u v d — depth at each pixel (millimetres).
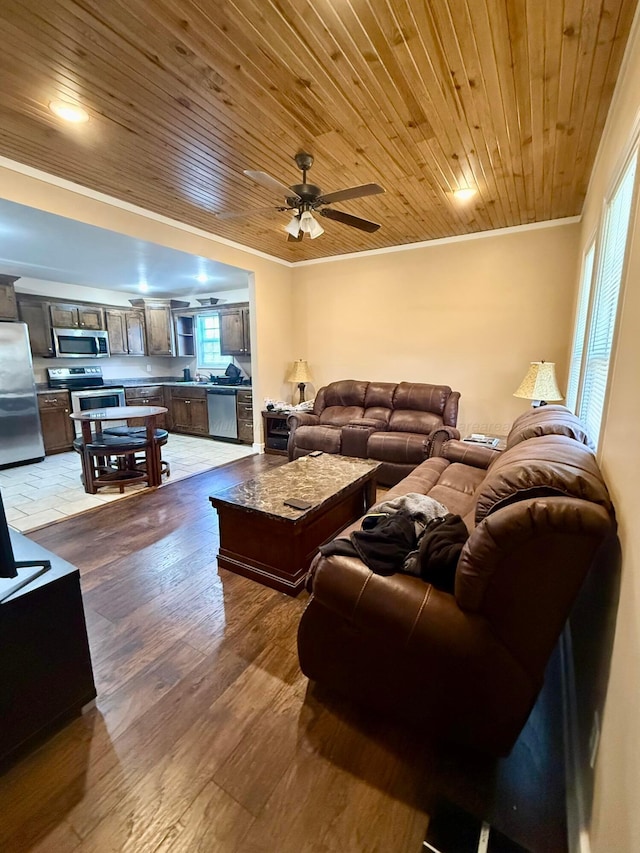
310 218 2723
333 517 2635
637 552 882
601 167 2479
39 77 1892
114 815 1140
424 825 1118
